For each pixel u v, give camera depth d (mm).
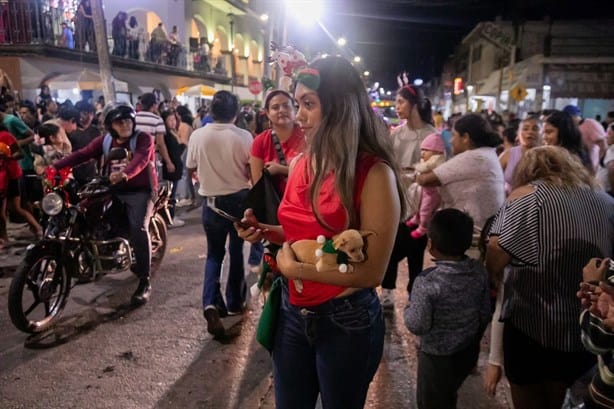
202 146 3951
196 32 24969
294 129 3629
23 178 7098
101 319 4379
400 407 3164
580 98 18781
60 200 4035
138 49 18250
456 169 3295
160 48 19703
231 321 4336
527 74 19125
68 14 14953
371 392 3322
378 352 1923
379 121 1810
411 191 4004
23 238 6922
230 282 4391
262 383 3414
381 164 1736
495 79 25453
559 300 2154
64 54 14117
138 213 4582
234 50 28906
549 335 2178
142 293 4711
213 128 3973
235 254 4277
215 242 4137
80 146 6719
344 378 1861
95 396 3232
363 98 1774
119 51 17031
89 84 12805
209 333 4117
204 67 23656
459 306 2475
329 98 1746
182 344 3941
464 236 2473
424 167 3740
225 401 3205
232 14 28672
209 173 3969
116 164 4535
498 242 2244
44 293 4070
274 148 3650
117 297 4871
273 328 2012
